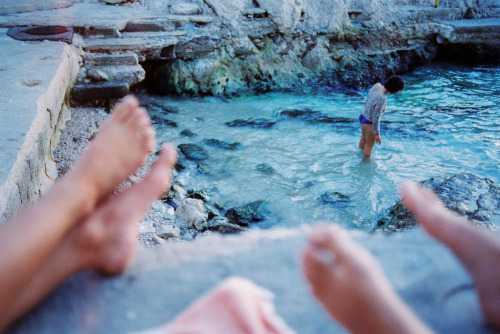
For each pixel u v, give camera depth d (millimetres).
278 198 6113
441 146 8195
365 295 890
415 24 14633
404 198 1247
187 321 924
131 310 1027
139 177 5730
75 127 6973
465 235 1107
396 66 13617
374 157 7594
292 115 9430
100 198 1366
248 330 888
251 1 11859
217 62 10859
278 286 1106
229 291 960
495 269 1019
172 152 1484
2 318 946
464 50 15289
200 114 9281
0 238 1013
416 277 1123
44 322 985
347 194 6348
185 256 1228
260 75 11578
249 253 1242
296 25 12383
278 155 7473
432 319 994
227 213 5609
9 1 10258
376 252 1245
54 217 1092
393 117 9727
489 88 12383
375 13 14023
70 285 1070
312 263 960
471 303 1032
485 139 8570
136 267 1166
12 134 3951
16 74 5922
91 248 1118
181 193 5836
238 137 8117
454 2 16141
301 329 976
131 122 1651
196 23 10844
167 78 10312
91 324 987
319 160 7398
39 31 8516
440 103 10914
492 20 15977
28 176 3820
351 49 13281
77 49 8633
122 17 10164
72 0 11555
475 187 5258
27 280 981
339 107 10297
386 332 847
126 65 8828
